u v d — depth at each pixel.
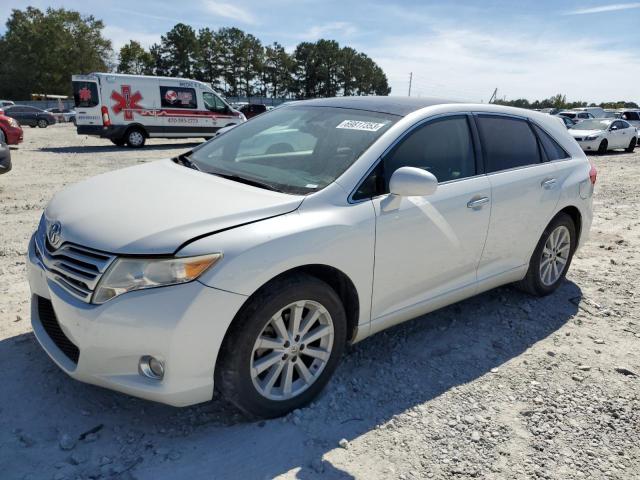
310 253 2.64
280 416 2.77
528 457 2.62
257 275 2.45
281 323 2.64
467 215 3.48
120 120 18.17
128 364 2.41
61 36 84.94
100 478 2.30
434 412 2.93
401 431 2.75
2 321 3.67
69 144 19.88
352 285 2.93
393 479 2.41
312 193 2.85
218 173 3.26
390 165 3.15
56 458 2.42
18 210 7.25
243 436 2.62
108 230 2.51
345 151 3.16
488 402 3.05
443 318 4.11
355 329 3.06
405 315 3.33
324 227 2.72
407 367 3.38
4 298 4.07
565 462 2.60
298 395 2.81
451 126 3.59
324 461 2.49
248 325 2.49
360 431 2.73
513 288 4.75
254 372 2.60
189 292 2.33
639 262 5.72
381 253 3.01
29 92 85.06
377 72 122.06
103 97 17.80
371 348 3.58
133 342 2.36
